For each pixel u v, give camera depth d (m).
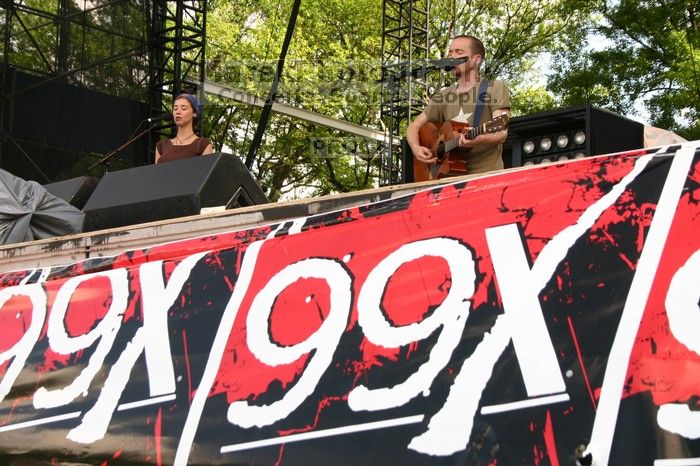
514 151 4.80
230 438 2.89
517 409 2.37
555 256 2.51
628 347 2.27
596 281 2.40
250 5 21.62
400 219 2.91
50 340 3.62
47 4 12.69
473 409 2.45
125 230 3.95
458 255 2.71
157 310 3.37
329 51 21.05
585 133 4.50
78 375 3.43
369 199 3.21
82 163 12.77
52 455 3.34
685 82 16.33
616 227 2.44
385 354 2.70
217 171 4.48
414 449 2.50
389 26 21.61
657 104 16.89
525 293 2.51
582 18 19.34
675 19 17.56
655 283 2.30
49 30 12.69
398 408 2.59
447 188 2.85
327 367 2.80
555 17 21.34
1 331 3.81
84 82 12.90
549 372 2.36
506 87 4.46
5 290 3.92
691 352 2.18
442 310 2.65
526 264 2.56
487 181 2.77
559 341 2.39
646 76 17.38
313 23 21.48
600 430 2.22
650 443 2.14
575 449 2.24
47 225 4.85
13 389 3.58
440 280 2.71
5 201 4.76
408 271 2.80
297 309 3.00
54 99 12.57
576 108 4.43
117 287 3.56
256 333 3.04
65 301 3.69
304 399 2.79
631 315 2.30
